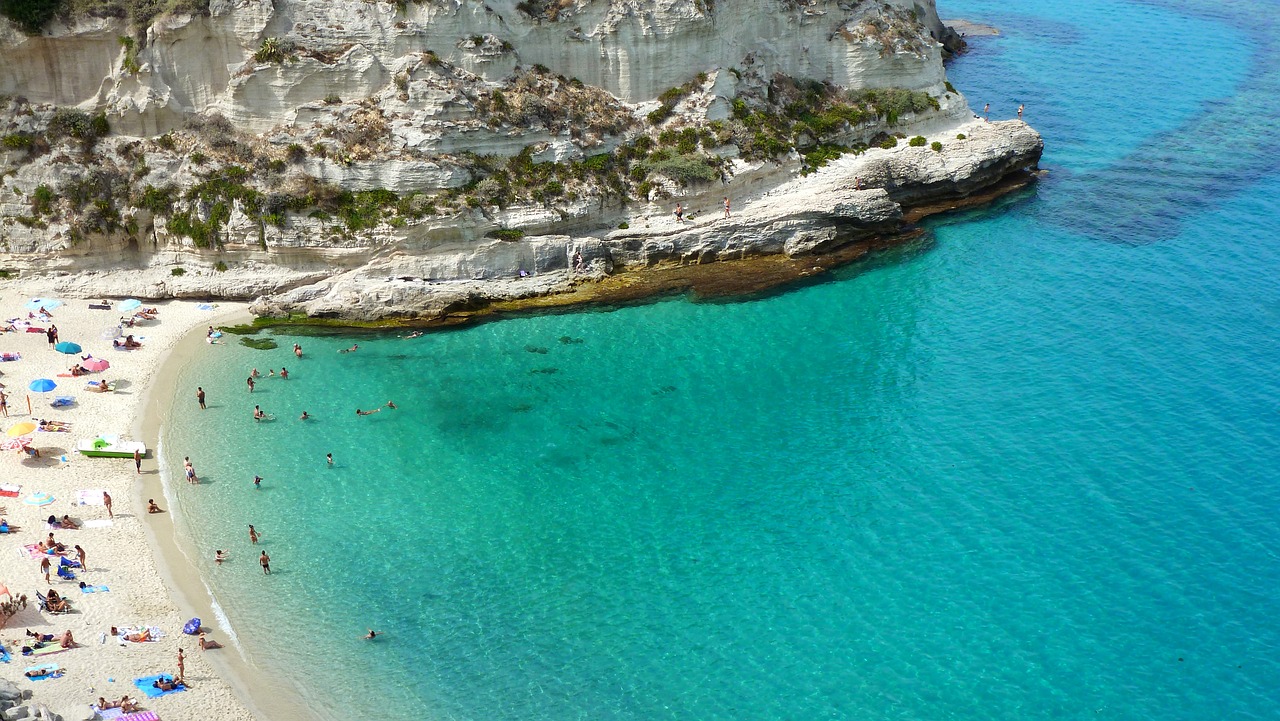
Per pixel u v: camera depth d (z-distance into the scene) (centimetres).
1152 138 10238
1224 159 9688
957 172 8600
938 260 7844
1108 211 8619
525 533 5266
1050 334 6888
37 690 4119
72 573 4794
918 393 6341
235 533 5197
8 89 7069
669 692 4356
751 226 7606
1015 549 5094
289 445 5828
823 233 7769
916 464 5725
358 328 6894
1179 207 8694
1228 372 6412
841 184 8062
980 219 8506
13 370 6209
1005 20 14888
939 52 9181
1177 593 4812
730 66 8100
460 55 7281
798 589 4897
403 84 7106
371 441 5891
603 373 6531
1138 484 5500
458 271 7119
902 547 5134
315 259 7019
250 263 7050
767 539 5209
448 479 5622
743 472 5697
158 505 5341
